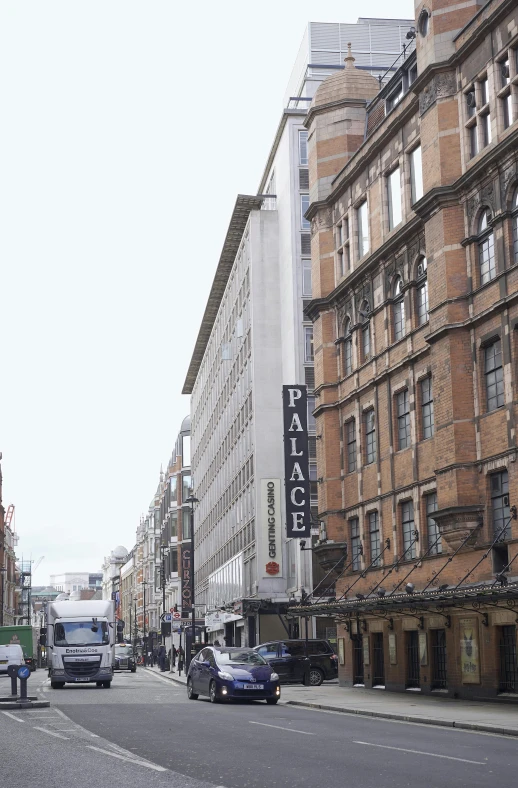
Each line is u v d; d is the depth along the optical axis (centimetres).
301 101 6744
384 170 3584
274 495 5938
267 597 5791
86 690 3884
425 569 3147
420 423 3256
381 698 3019
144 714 2366
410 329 3309
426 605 2938
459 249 2944
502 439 2712
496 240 2752
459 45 3003
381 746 1600
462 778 1200
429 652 3139
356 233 3875
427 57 3100
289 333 6097
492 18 2791
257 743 1641
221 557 8356
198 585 10481
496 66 2808
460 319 2912
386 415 3509
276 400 6319
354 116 4116
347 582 3819
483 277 2866
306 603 3856
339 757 1437
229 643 7462
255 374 6341
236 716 2311
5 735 1798
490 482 2791
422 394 3262
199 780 1180
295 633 5669
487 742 1705
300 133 6181
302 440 4312
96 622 4072
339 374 3969
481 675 2794
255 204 6675
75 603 4144
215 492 8925
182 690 3919
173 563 12012
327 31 6950
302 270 6038
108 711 2478
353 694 3269
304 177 6138
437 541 3055
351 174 3853
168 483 12688
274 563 5859
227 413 7969
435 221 3017
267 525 5897
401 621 3359
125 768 1298
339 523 3909
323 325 4044
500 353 2764
